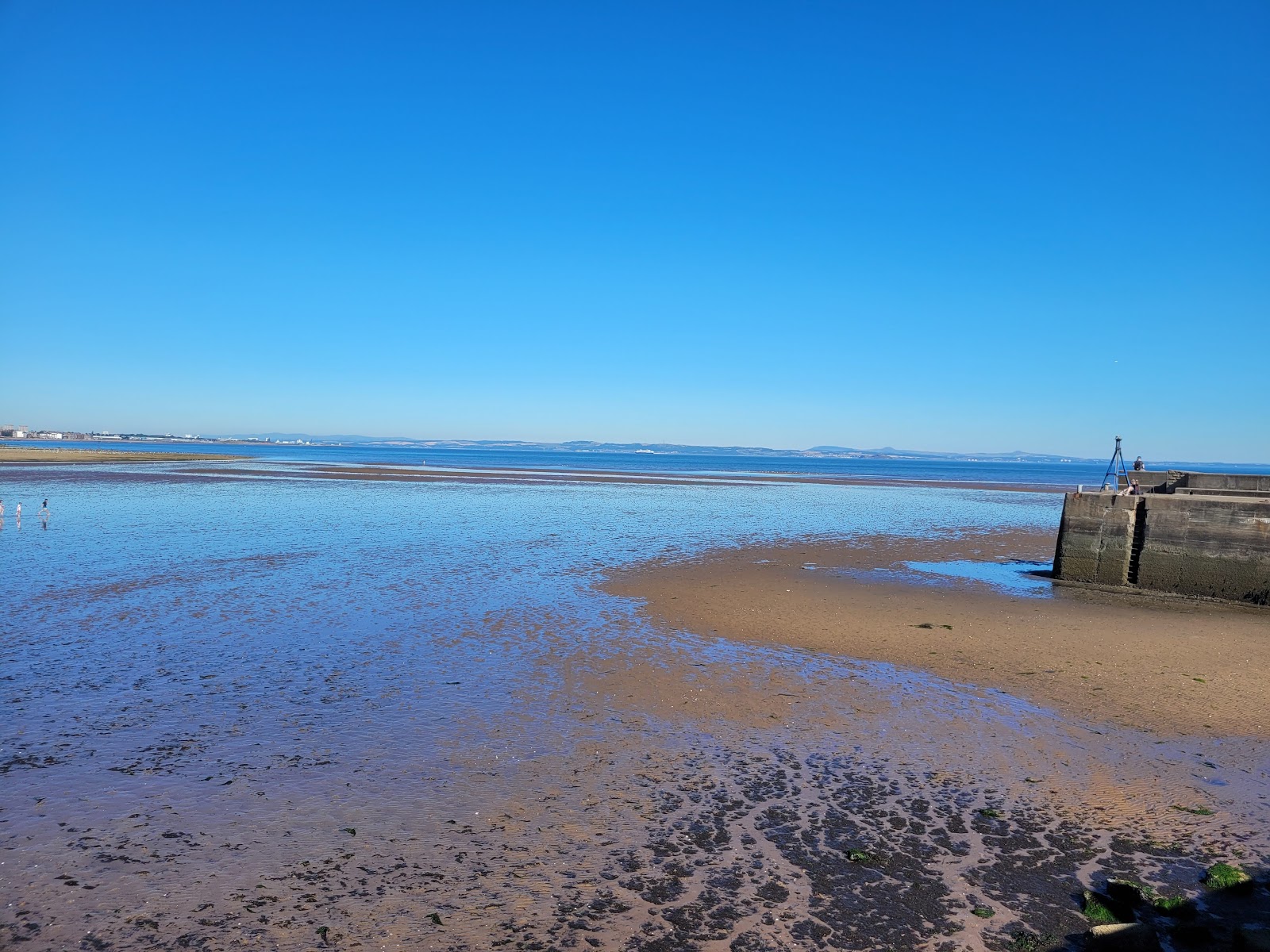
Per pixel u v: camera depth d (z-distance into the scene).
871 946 6.54
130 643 15.01
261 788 9.17
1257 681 14.38
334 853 7.82
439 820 8.53
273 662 14.08
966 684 13.88
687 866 7.68
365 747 10.43
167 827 8.23
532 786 9.37
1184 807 9.16
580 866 7.65
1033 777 9.93
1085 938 6.67
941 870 7.69
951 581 24.97
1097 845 8.25
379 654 14.70
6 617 16.78
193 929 6.60
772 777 9.77
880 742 11.00
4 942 6.37
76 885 7.18
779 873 7.59
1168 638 17.91
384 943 6.46
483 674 13.69
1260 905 7.16
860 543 33.22
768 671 14.30
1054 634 17.94
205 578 21.56
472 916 6.84
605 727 11.30
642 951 6.41
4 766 9.56
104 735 10.61
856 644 16.47
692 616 18.50
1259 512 22.78
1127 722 12.04
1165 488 31.00
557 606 19.14
